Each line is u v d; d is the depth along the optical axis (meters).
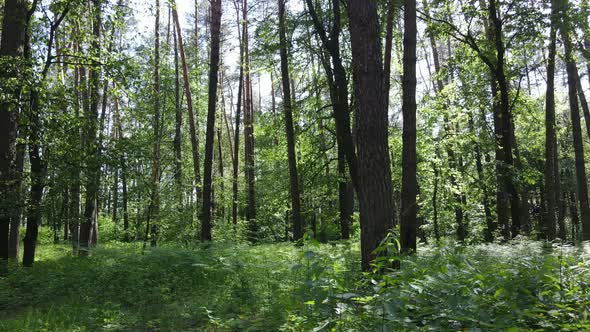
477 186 20.58
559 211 25.12
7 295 8.59
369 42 8.24
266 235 29.09
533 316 3.84
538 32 15.60
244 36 28.08
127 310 7.54
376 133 8.10
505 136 17.00
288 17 17.94
